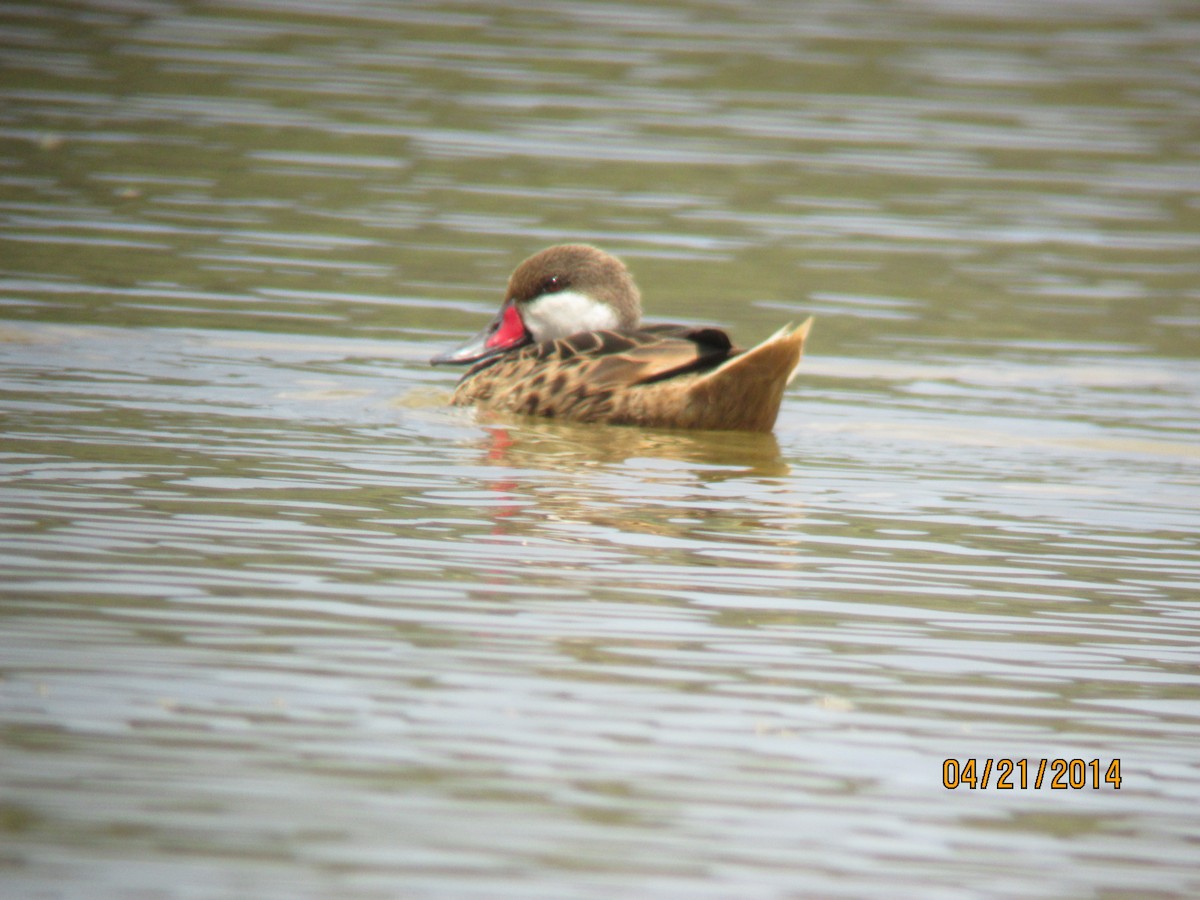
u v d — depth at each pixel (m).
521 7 37.44
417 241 21.16
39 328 16.50
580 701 8.45
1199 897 7.01
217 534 10.77
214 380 15.20
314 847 6.93
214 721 7.98
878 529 11.90
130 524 10.87
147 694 8.23
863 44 35.25
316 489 11.98
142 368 15.42
